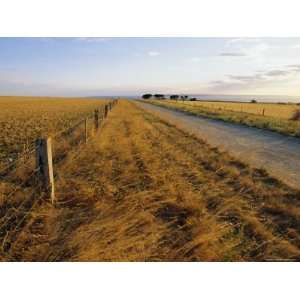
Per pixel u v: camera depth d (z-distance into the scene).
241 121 20.83
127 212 4.59
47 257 3.62
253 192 5.90
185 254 3.77
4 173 6.54
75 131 11.58
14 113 26.72
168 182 6.24
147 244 3.91
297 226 4.55
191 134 13.79
